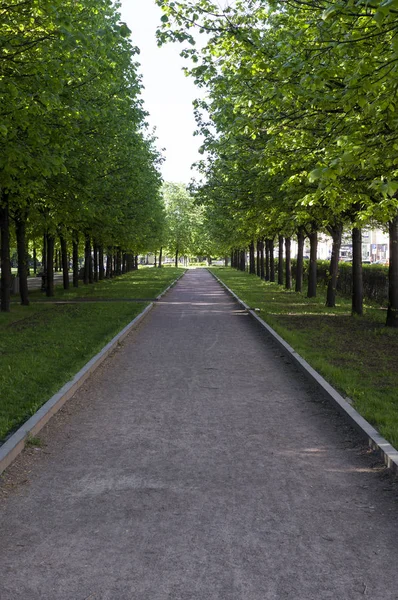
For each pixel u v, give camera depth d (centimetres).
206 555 398
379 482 534
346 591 353
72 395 885
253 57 1070
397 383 902
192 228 9525
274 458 605
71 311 2145
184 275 6694
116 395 898
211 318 2058
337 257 2356
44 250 4478
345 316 1967
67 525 447
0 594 352
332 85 991
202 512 470
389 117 833
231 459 603
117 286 3959
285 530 437
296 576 371
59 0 991
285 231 2830
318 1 815
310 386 953
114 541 420
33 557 397
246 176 1825
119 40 1220
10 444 603
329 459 600
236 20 1090
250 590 354
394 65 711
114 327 1647
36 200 1881
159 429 716
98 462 594
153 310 2378
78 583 363
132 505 485
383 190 614
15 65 1089
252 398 877
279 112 1150
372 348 1264
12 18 1055
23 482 538
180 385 970
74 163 1641
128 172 2314
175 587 358
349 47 812
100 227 2903
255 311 2183
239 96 1284
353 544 414
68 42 1043
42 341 1375
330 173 653
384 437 622
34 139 1178
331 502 490
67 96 1307
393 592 353
